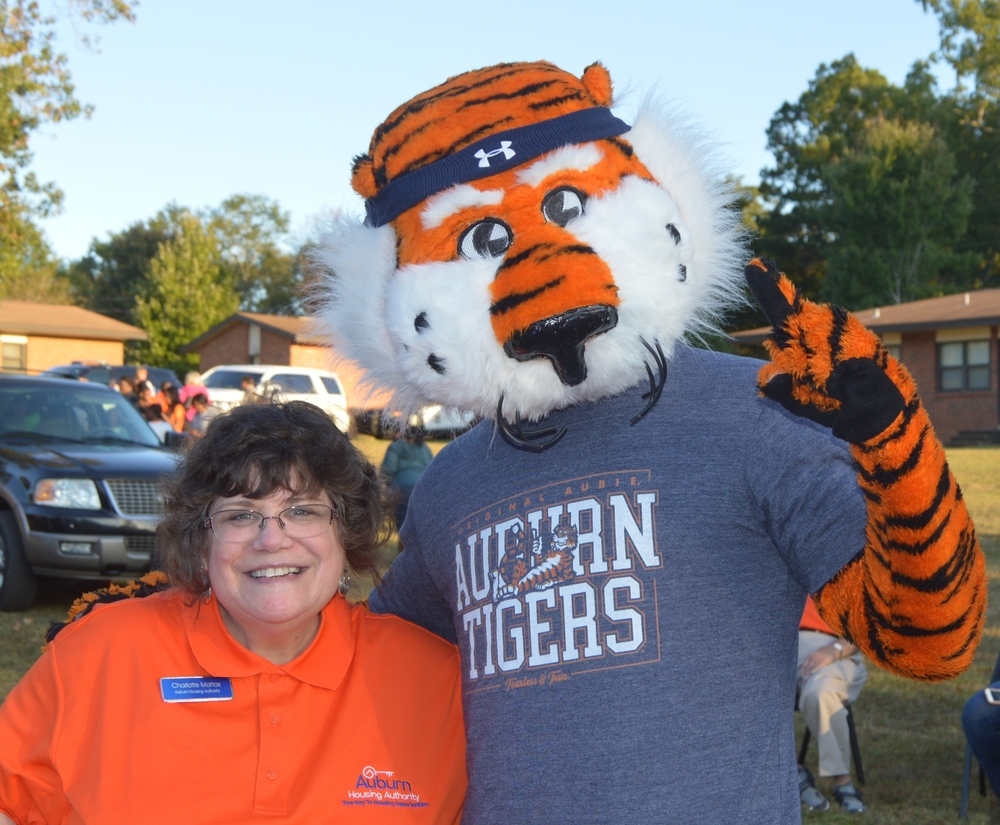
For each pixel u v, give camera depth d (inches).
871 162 1472.7
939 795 195.8
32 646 266.7
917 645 61.8
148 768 77.4
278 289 3270.2
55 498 297.0
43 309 1471.5
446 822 81.6
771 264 60.4
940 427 1067.3
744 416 73.2
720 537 71.8
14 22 699.4
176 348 1936.5
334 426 84.3
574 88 75.7
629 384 73.0
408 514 89.4
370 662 84.5
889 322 1086.4
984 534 451.5
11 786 81.2
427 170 72.8
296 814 77.2
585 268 66.3
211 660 79.7
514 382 69.7
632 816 68.1
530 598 73.8
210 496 80.3
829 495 68.4
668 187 77.0
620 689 69.8
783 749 72.1
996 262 1804.9
